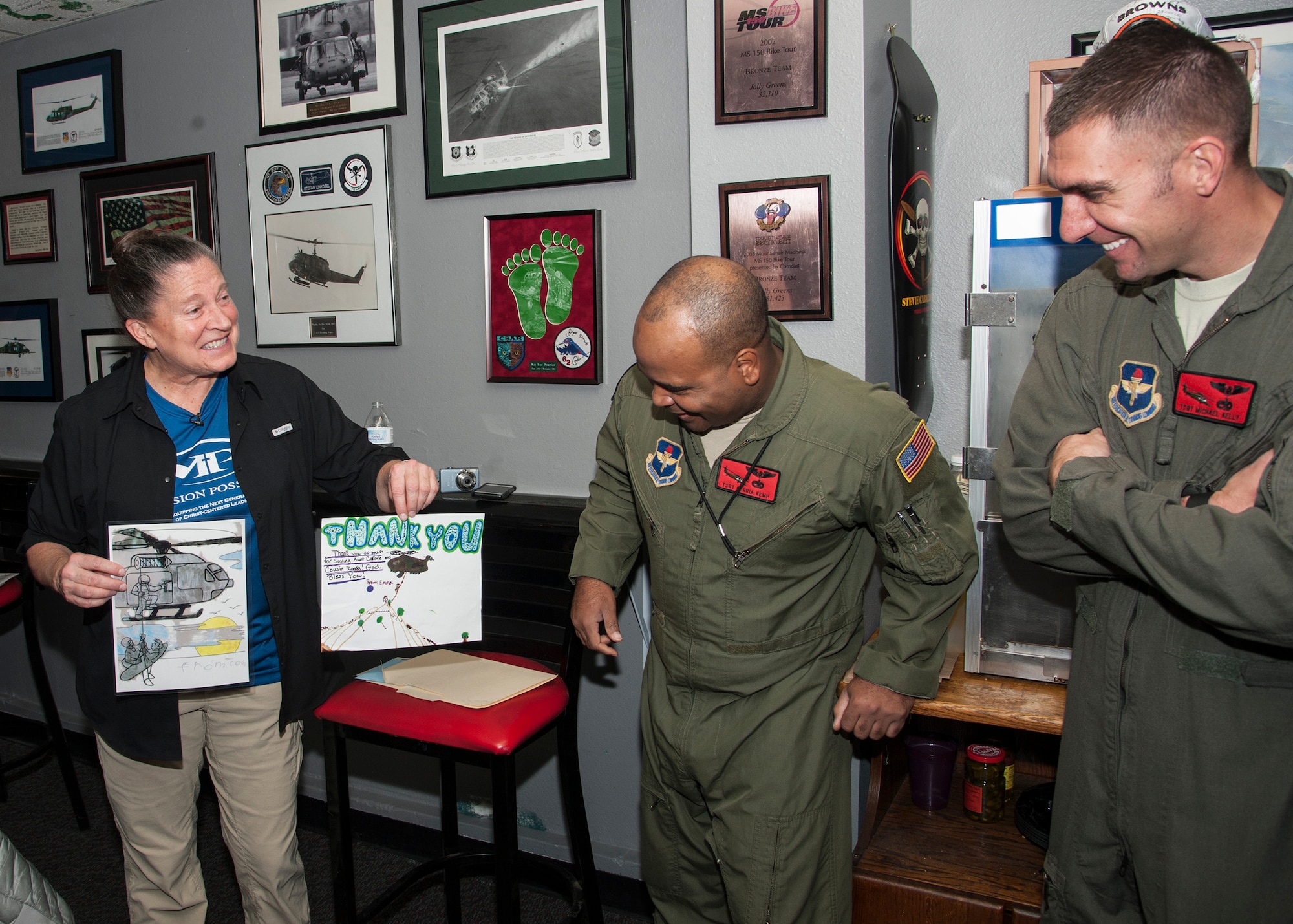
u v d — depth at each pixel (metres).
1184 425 1.06
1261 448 0.99
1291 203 0.97
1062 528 1.09
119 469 1.52
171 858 1.66
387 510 1.68
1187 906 1.05
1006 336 1.42
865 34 1.62
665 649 1.49
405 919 2.12
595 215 2.02
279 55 2.35
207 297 1.43
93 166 2.71
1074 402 1.17
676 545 1.43
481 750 1.50
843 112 1.65
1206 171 0.93
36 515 1.58
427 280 2.27
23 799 2.69
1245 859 1.01
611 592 1.61
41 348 2.90
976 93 1.90
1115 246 1.02
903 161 1.67
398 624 1.55
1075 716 1.19
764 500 1.35
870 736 1.39
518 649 2.09
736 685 1.41
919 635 1.34
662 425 1.46
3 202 2.89
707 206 1.78
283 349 2.50
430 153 2.19
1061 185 1.00
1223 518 0.93
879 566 1.89
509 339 2.16
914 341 1.80
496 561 2.08
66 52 2.70
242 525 1.50
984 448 1.44
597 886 1.79
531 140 2.07
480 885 2.27
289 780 1.68
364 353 2.38
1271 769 1.00
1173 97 0.91
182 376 1.52
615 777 2.19
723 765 1.43
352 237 2.33
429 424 2.32
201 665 1.50
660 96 1.94
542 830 2.31
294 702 1.63
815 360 1.45
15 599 2.46
